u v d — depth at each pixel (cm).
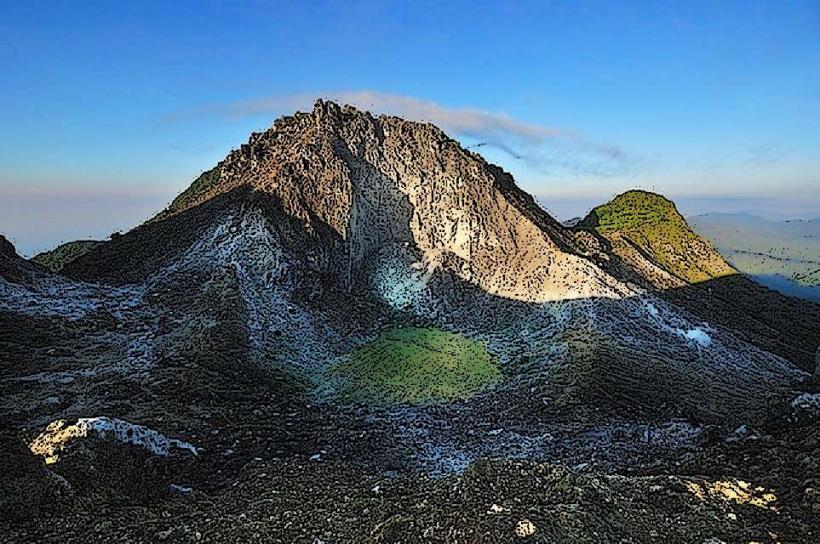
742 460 2345
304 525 1808
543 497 1752
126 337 4778
